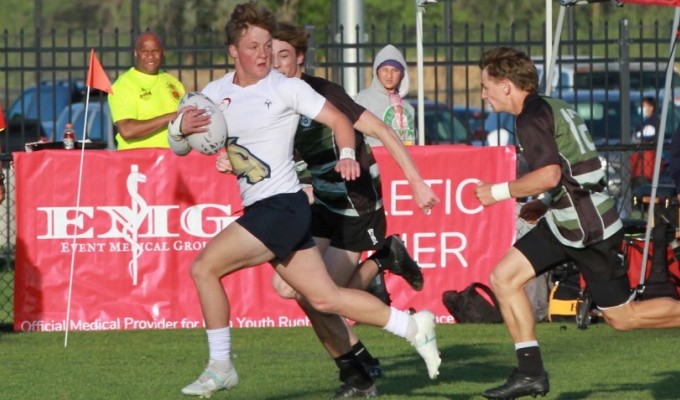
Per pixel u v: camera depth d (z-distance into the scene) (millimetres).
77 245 31500
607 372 25016
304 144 22047
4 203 38656
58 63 95438
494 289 20344
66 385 23969
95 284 31578
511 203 31844
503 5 97812
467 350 28031
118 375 25125
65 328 31547
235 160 19984
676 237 31688
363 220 22375
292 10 85250
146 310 31609
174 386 23812
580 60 44125
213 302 19812
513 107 20203
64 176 31422
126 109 32062
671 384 23562
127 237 31531
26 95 70312
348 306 20062
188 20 88438
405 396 22422
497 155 31766
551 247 20125
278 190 19844
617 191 38219
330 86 21188
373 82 33656
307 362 26609
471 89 87875
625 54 43031
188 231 31578
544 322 32531
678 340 29359
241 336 30641
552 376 24562
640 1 29734
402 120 33250
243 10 19891
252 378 24641
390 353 27797
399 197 31734
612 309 20141
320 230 22516
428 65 44844
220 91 20156
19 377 24922
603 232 19812
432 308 32188
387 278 32094
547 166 19391
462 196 31875
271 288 32000
